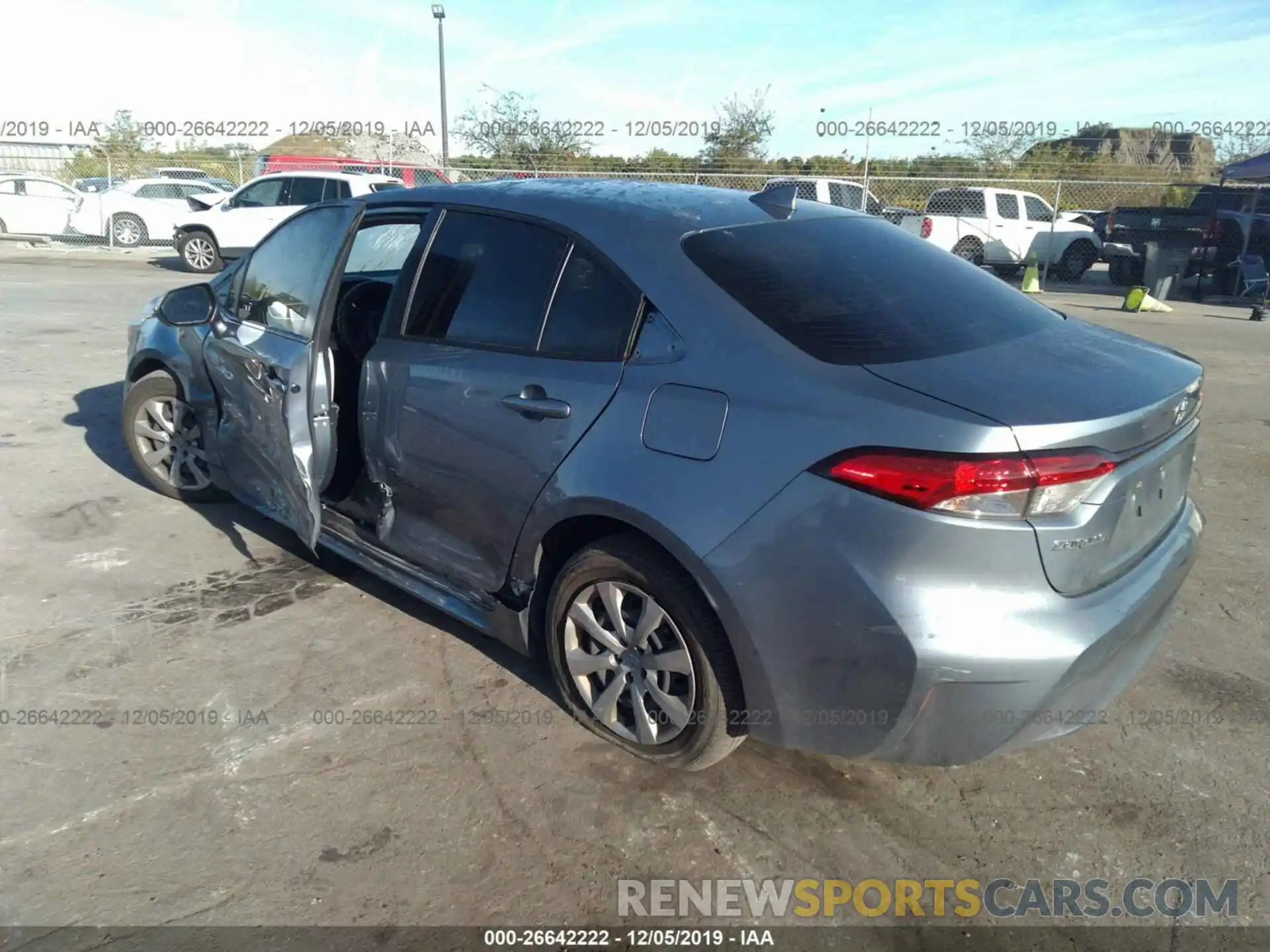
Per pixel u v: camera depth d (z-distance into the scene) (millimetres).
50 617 3758
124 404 5000
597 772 2885
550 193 3234
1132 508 2496
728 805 2760
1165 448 2596
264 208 15758
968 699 2270
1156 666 3537
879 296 2809
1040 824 2695
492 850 2564
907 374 2406
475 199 3363
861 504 2266
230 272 4488
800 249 2971
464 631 3725
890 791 2828
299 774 2854
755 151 24188
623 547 2746
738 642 2502
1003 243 18094
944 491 2180
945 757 2377
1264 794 2822
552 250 3064
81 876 2439
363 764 2900
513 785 2820
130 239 18688
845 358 2475
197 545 4496
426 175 20359
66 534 4570
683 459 2547
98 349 8844
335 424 3613
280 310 3857
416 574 3525
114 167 22609
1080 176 22781
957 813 2740
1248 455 6328
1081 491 2262
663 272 2775
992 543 2203
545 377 2902
